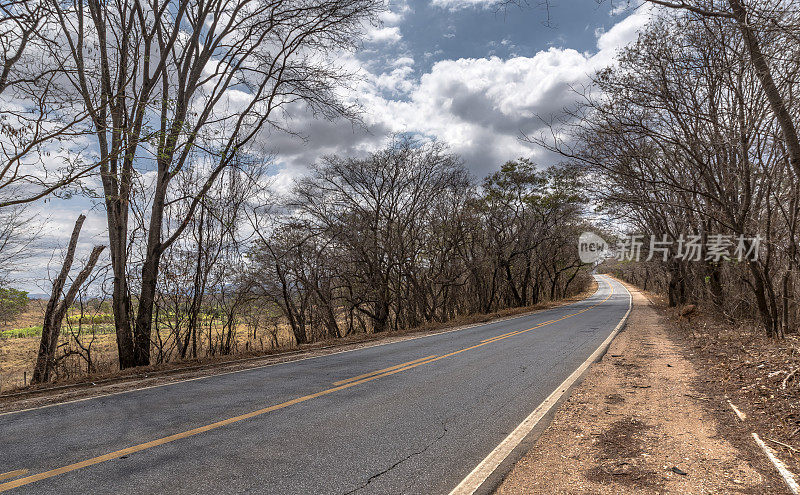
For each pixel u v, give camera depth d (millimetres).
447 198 27750
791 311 11789
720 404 5867
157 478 3818
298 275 18031
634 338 14117
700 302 18672
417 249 25625
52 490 3600
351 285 22453
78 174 5965
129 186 9688
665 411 5680
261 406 6250
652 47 9758
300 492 3557
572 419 5469
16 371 13984
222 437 4910
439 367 9375
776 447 4230
